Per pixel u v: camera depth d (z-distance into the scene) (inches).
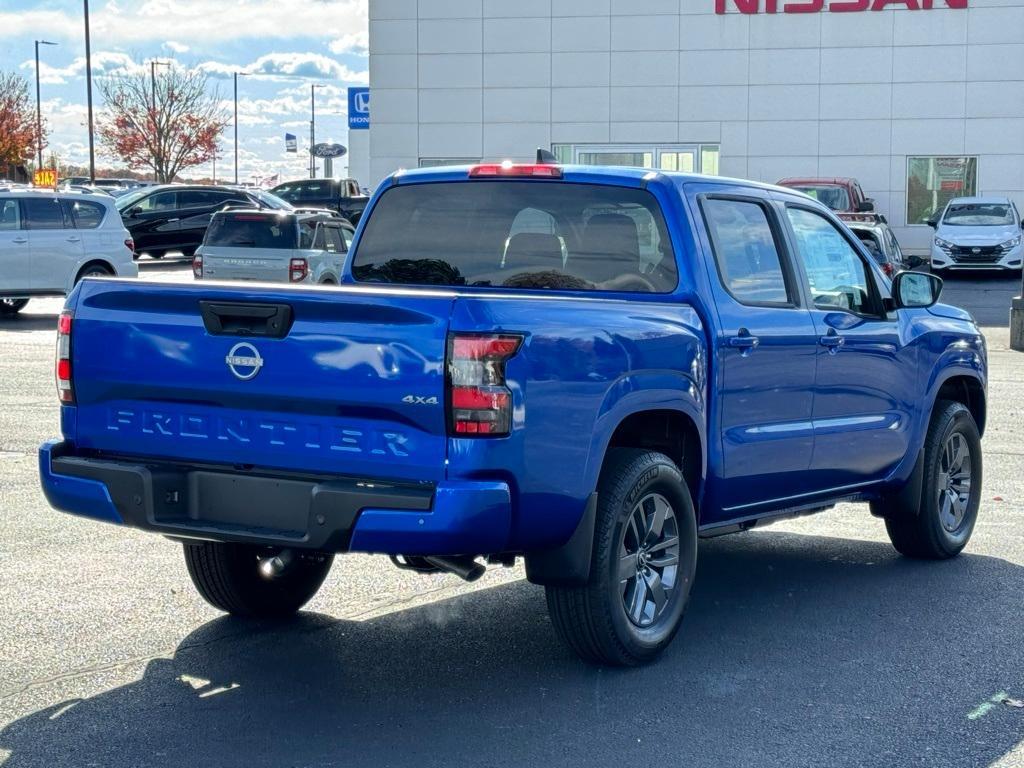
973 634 244.1
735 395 239.3
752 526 260.2
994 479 401.1
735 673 219.5
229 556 237.8
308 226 876.6
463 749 183.8
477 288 248.8
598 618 211.6
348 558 295.9
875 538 330.3
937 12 1497.3
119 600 257.3
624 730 192.1
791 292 259.0
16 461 399.2
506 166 248.2
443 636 238.1
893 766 180.2
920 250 1529.3
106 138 2925.7
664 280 236.1
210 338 198.8
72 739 185.6
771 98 1535.4
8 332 805.2
